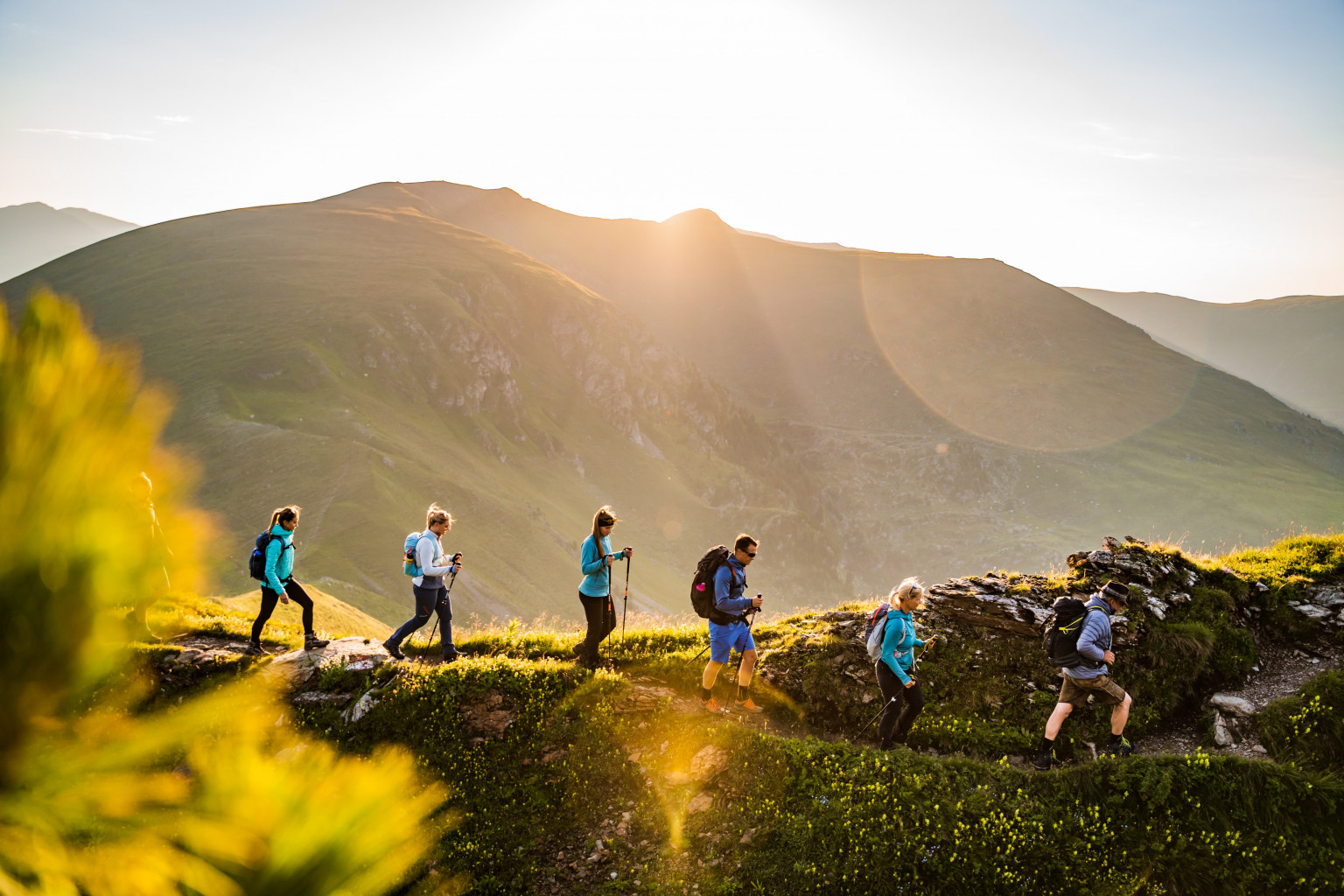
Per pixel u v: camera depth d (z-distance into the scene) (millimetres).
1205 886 8836
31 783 1346
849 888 9227
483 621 125312
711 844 9984
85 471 1274
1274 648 12539
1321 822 9109
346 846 1623
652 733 11336
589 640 12703
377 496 135625
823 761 10414
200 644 12586
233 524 128250
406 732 11344
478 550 142750
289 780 1643
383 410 179625
